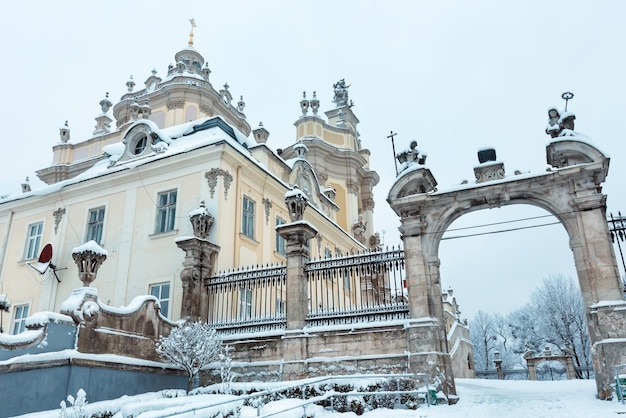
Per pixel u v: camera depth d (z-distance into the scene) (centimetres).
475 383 1850
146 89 3878
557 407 1090
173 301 1842
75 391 1140
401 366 1313
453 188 1430
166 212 2047
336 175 4100
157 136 2273
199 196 1969
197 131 2353
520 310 6838
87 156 3375
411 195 1472
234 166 2086
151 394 1245
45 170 3353
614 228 1308
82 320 1205
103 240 2130
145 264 1975
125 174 2164
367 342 1371
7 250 2389
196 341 1391
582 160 1334
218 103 3669
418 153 1543
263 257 2191
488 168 1455
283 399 1104
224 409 985
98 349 1244
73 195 2312
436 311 1358
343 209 4025
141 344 1399
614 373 1150
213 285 1692
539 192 1359
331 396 1143
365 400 1177
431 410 1124
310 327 1445
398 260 1442
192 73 3775
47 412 988
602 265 1240
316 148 3969
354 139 4497
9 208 2452
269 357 1466
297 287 1490
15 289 2269
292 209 1595
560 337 5203
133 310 1388
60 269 2180
